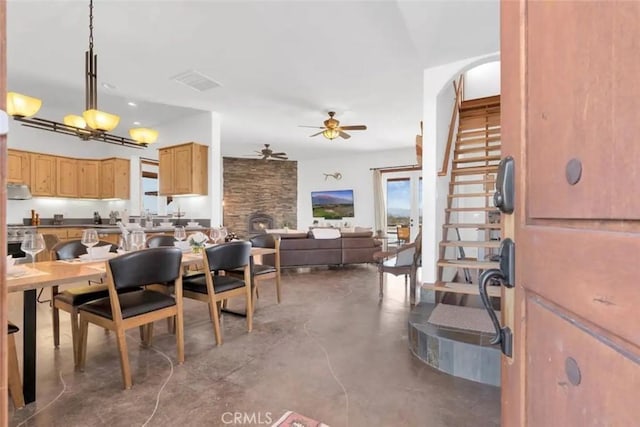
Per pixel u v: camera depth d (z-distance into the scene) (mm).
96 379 2080
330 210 9992
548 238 572
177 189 5410
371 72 3906
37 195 5797
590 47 469
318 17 2791
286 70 3855
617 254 412
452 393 1993
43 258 4602
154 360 2357
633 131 395
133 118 5770
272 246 3977
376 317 3396
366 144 8180
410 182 8906
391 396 1947
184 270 3375
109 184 6457
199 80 4141
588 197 468
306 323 3195
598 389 446
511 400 727
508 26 741
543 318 591
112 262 1948
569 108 515
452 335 2348
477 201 5715
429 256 3453
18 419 1675
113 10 2682
